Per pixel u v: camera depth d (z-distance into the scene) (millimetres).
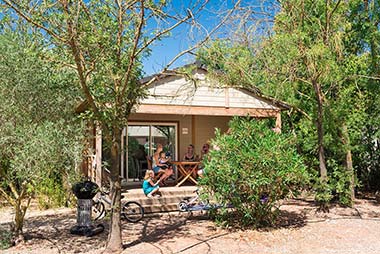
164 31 5840
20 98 6512
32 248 6496
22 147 6020
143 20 5641
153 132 13414
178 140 13781
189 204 8922
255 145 7789
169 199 10031
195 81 7684
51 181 10945
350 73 10367
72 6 5312
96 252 6227
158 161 11711
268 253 6195
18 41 6746
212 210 8383
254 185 7492
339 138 10180
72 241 6965
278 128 11844
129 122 12945
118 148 6352
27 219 9258
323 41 9141
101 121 6133
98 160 9305
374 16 10445
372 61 10453
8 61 6527
